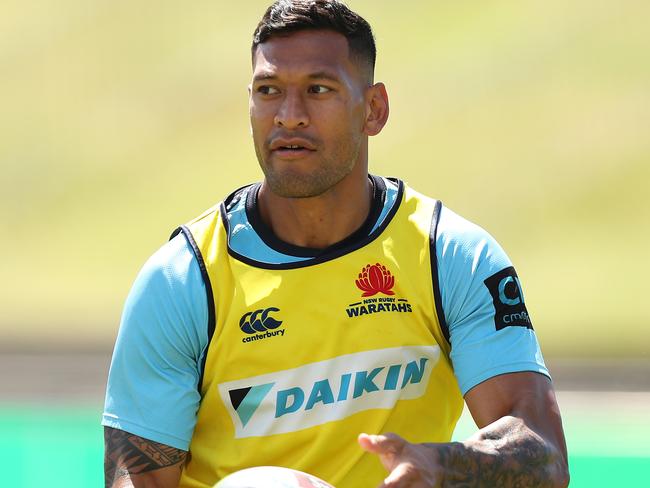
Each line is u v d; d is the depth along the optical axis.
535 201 51.75
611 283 44.94
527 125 56.41
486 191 52.34
